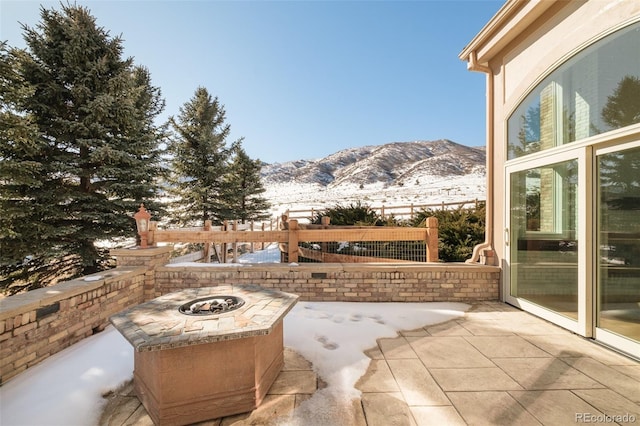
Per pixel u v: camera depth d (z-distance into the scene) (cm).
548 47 347
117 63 736
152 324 197
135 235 734
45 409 196
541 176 364
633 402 201
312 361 259
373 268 431
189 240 475
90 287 316
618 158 275
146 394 197
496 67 443
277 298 259
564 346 287
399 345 292
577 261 314
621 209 273
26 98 599
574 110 318
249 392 196
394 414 190
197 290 285
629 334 267
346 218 786
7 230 552
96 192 725
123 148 729
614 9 272
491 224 452
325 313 379
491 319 362
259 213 1680
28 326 246
